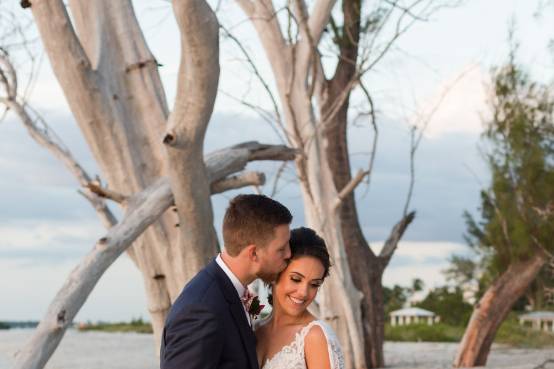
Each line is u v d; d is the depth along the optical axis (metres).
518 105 15.65
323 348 3.89
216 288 3.83
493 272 16.78
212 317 3.72
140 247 8.27
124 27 8.29
